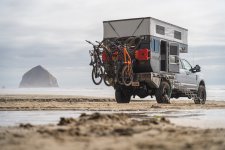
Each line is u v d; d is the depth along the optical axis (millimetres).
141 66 21031
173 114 13609
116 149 5133
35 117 12617
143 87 21625
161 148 5180
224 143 5527
